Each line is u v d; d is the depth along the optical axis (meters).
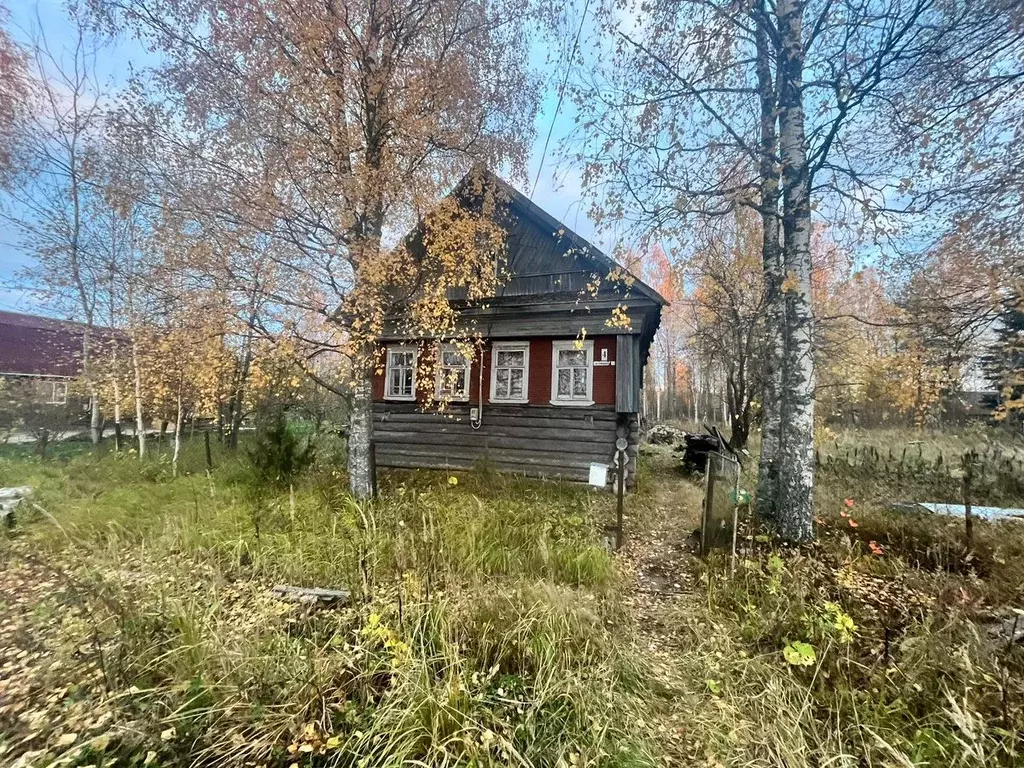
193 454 11.38
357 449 7.32
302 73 6.15
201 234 6.33
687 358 29.64
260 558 4.71
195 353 7.55
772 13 5.51
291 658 2.92
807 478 5.26
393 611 3.37
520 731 2.36
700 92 5.76
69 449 12.43
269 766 2.25
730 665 3.11
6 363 22.41
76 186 11.03
